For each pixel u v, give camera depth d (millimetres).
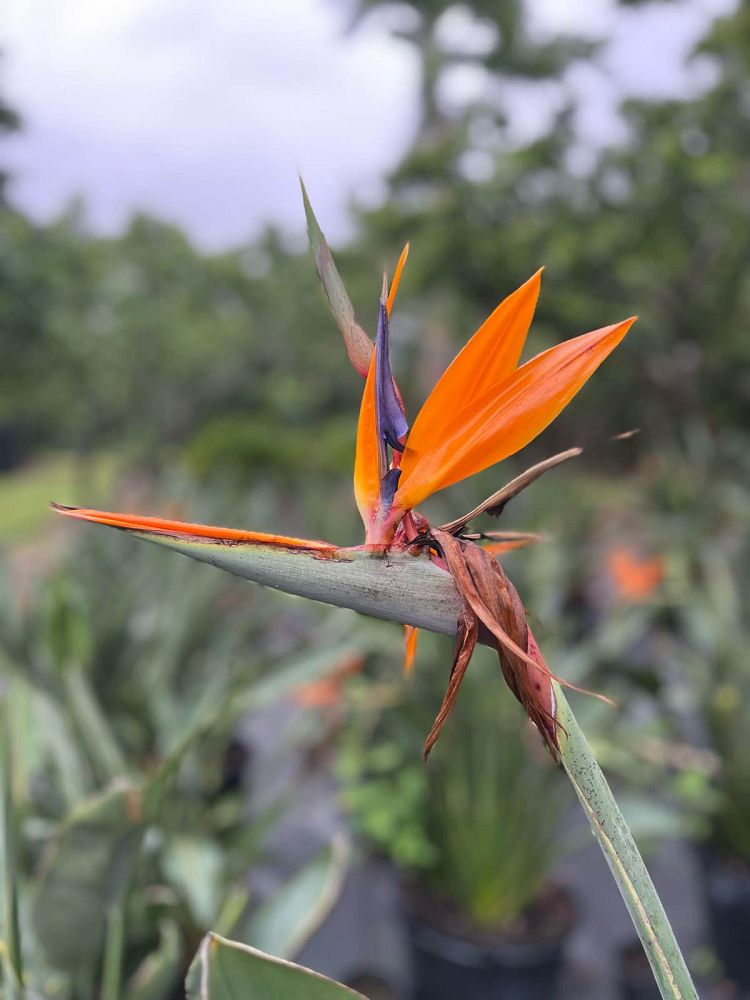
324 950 1525
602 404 5324
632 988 1385
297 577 314
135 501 3254
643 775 1557
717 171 3824
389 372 330
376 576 316
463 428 320
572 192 4266
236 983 333
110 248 10094
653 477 3617
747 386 4770
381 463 328
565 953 1329
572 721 320
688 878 1728
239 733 2100
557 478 3043
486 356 319
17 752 695
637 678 1698
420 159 4141
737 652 1576
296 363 9547
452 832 1364
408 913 1379
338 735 1864
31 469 8148
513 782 1341
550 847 1360
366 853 1698
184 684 1593
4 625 1295
